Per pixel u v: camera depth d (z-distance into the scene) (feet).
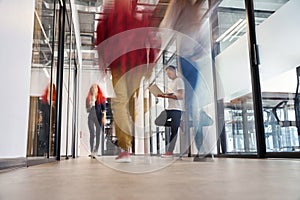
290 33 8.41
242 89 11.58
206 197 1.40
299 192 1.55
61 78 12.45
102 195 1.51
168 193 1.56
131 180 2.41
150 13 7.39
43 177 2.91
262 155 9.57
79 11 18.78
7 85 4.79
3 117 4.61
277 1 9.10
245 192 1.57
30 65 6.50
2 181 2.46
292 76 8.29
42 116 8.62
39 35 8.10
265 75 9.68
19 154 5.65
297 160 7.13
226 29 13.29
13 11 5.08
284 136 8.63
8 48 4.84
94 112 11.42
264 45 9.78
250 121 10.87
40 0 8.16
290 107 8.41
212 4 14.78
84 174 3.30
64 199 1.38
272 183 2.04
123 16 6.64
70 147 18.13
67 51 15.52
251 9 10.52
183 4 16.07
